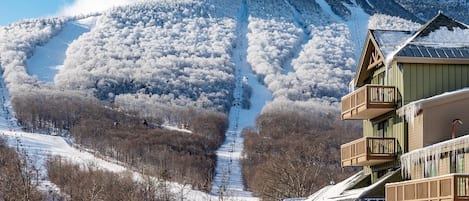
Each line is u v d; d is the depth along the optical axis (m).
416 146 30.73
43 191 91.56
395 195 28.19
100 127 165.50
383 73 35.09
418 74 32.19
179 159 132.12
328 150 127.25
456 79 32.28
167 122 194.38
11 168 91.44
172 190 104.62
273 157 126.19
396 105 32.78
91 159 129.38
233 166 140.25
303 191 73.69
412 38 33.16
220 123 188.75
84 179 97.38
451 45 32.75
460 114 30.45
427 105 30.33
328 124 171.38
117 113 190.62
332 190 38.09
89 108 190.50
